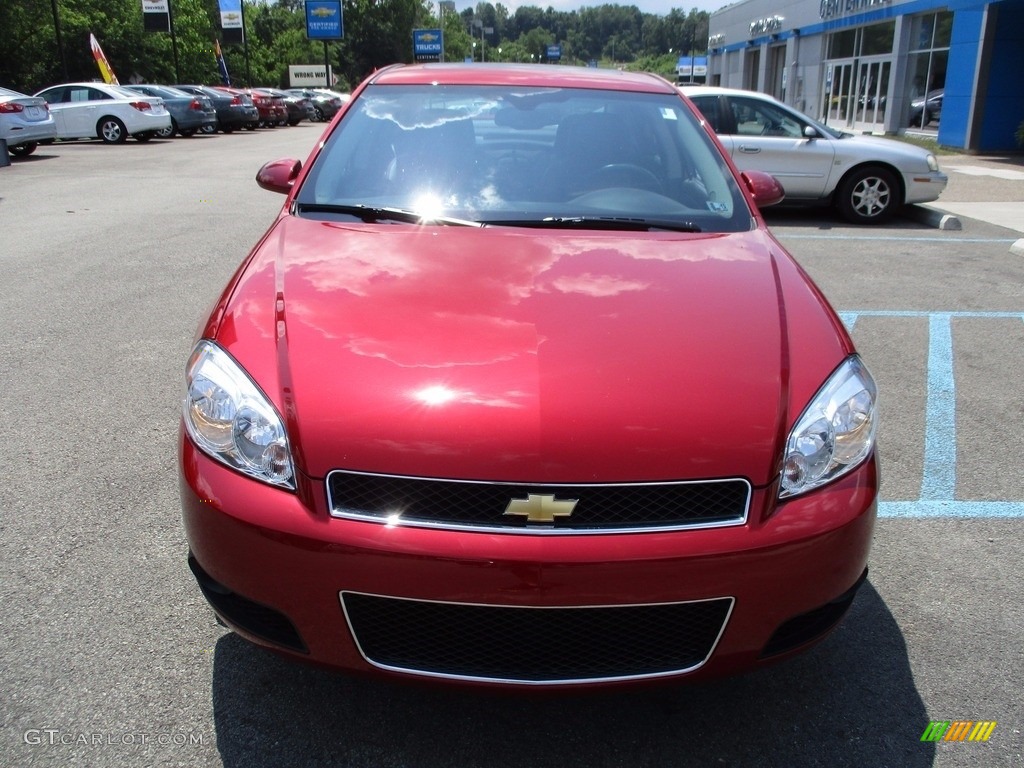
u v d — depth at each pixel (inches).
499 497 74.8
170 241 328.8
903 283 286.4
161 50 1665.8
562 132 133.6
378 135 132.0
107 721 88.8
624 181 126.4
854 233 381.4
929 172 400.5
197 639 101.9
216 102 1095.0
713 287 98.8
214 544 80.3
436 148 129.7
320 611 77.2
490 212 119.4
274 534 76.7
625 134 134.2
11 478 138.6
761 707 94.1
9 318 223.9
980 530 133.1
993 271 305.0
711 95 404.8
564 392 79.2
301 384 81.0
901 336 229.1
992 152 753.0
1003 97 741.9
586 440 75.8
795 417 81.0
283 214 121.3
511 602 74.2
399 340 85.7
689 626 77.7
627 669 78.0
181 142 910.4
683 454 76.2
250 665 97.9
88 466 143.3
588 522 74.8
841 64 1114.1
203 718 89.8
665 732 90.1
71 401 170.2
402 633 77.4
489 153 129.6
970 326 238.4
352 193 123.3
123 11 1577.3
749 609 77.3
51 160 672.4
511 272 100.3
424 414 77.2
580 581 73.7
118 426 159.0
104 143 879.1
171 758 84.4
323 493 76.5
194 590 110.9
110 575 113.4
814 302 99.2
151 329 216.4
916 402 184.5
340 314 90.3
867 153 398.9
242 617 82.3
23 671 95.3
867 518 82.2
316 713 91.2
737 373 83.5
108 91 861.2
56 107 858.1
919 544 128.9
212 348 88.3
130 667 96.7
